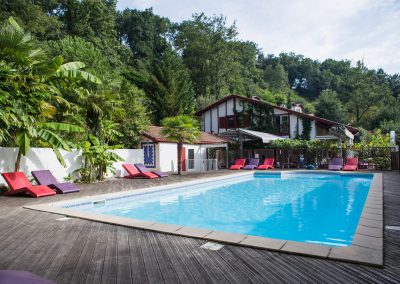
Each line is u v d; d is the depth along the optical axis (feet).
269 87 253.03
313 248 13.82
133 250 14.38
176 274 11.43
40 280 6.23
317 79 299.38
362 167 68.54
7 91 35.47
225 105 102.99
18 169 38.65
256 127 95.25
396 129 132.26
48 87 39.34
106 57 126.31
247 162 86.17
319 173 62.85
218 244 15.16
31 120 36.78
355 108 183.52
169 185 42.63
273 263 12.40
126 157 61.36
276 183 53.57
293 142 75.92
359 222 18.30
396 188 35.17
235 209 32.32
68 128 41.22
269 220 27.20
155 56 175.63
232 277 11.07
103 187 41.39
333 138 83.71
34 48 40.24
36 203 28.78
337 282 10.51
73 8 128.06
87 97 52.85
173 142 72.23
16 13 103.55
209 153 85.05
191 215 29.63
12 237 16.93
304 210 31.35
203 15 168.35
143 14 188.75
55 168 46.42
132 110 68.80
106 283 10.70
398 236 15.96
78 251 14.33
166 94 107.65
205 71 159.33
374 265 11.84
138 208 33.06
